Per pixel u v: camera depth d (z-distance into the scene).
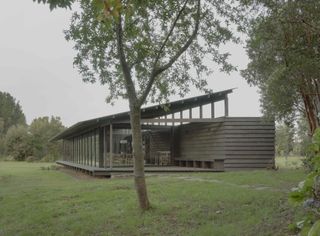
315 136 2.57
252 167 20.86
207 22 9.58
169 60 9.48
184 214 8.81
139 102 9.13
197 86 10.35
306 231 2.45
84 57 9.78
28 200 12.55
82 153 31.83
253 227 7.35
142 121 20.36
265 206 8.73
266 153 21.03
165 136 27.97
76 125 23.03
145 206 9.36
